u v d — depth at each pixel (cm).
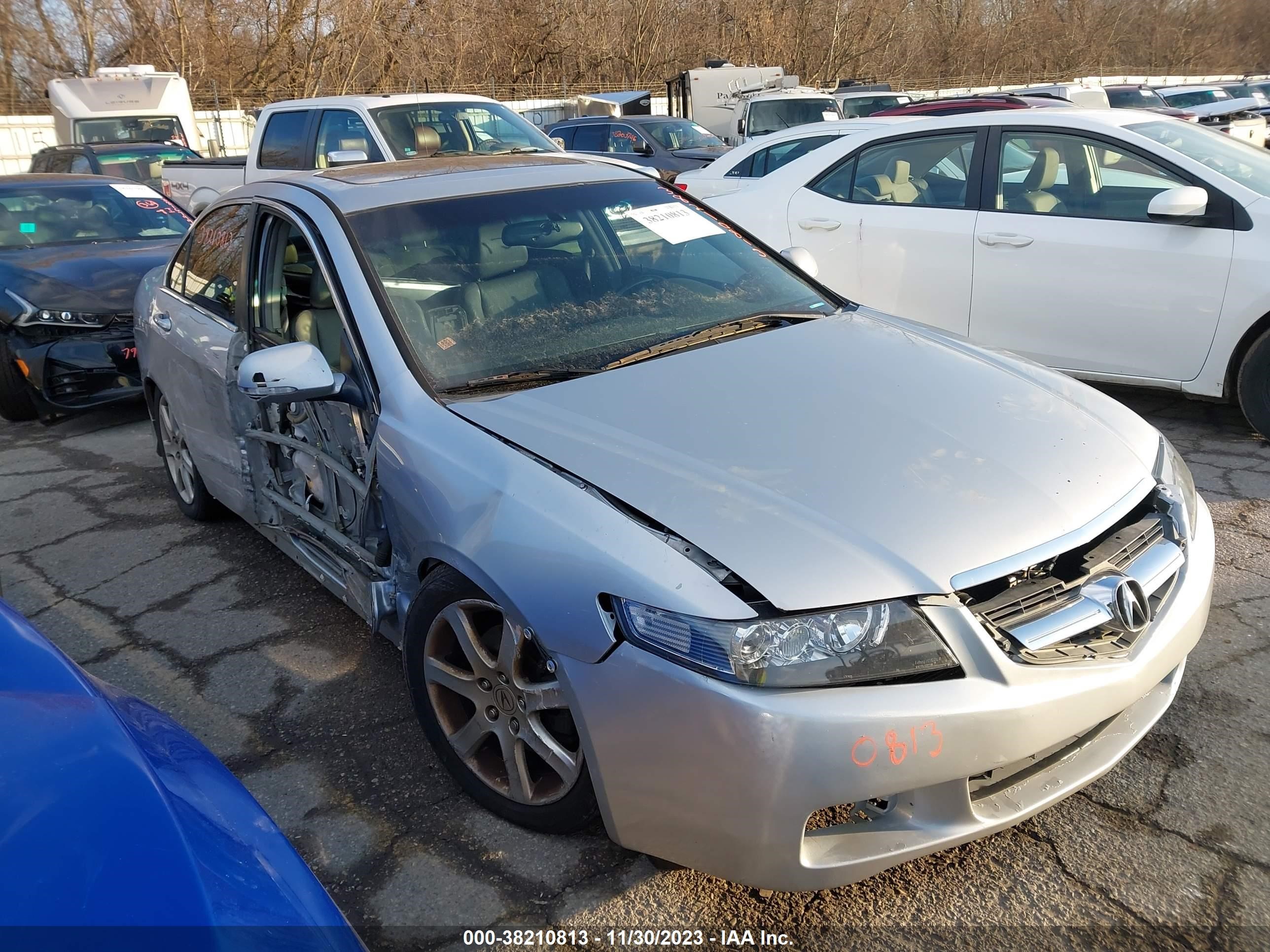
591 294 319
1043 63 4025
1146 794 250
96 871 130
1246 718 275
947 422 247
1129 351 500
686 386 264
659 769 199
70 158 1367
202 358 382
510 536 224
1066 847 234
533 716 231
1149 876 224
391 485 265
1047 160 522
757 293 341
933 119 572
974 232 535
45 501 510
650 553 203
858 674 190
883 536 204
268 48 2697
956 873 229
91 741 153
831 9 3506
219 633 361
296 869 155
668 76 3362
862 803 202
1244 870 224
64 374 610
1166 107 1767
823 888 198
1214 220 467
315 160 907
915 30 3834
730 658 189
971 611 198
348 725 300
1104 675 207
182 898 130
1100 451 243
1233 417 527
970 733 192
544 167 373
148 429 630
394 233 313
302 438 337
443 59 2988
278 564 418
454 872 238
